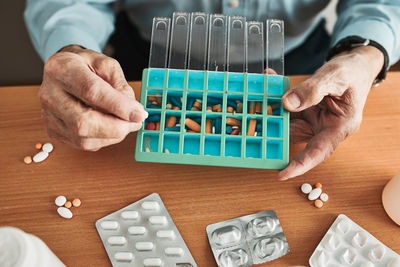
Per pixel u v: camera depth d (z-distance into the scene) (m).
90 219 0.72
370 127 0.83
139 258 0.68
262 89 0.74
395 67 1.46
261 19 1.15
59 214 0.72
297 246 0.70
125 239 0.69
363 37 0.88
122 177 0.77
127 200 0.74
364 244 0.69
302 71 1.31
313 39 1.26
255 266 0.67
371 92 0.88
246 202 0.74
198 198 0.75
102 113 0.65
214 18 0.80
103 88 0.62
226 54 0.76
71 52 0.76
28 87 0.88
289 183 0.76
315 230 0.71
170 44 0.76
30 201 0.74
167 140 0.73
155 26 0.78
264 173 0.77
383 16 0.96
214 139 0.72
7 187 0.75
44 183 0.76
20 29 1.63
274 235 0.70
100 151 0.80
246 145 0.73
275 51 0.77
